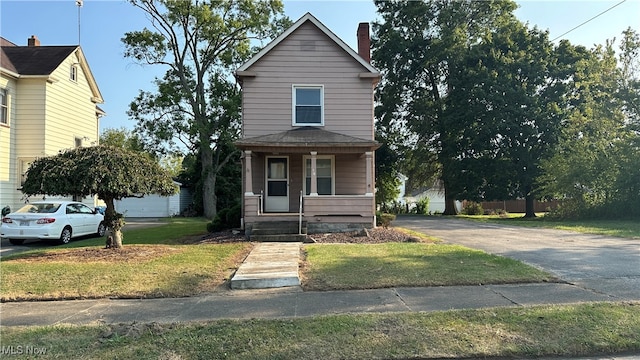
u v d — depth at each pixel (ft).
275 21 91.61
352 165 52.16
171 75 93.97
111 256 31.14
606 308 17.26
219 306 19.02
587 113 82.43
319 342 14.11
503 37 93.86
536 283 22.36
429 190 169.58
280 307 18.67
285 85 50.62
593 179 70.13
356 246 34.63
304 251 32.63
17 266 26.99
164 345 14.01
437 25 107.24
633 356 13.65
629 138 70.13
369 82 51.37
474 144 91.86
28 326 16.43
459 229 54.54
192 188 115.55
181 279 23.63
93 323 16.76
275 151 46.21
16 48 64.08
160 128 88.84
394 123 114.83
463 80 93.71
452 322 15.81
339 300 19.61
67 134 64.18
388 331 14.97
